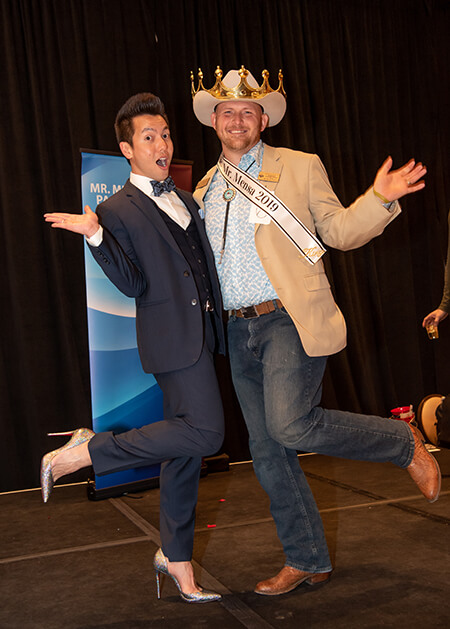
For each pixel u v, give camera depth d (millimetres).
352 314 4566
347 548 2252
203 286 1866
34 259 3803
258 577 2045
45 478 1690
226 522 2730
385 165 1650
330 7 4707
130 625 1751
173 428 1733
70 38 3932
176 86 4195
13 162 3775
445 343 4996
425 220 5004
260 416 1942
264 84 1918
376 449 1827
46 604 1951
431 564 2035
